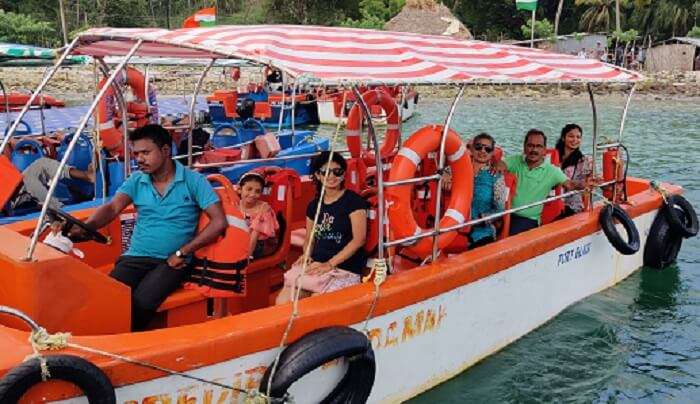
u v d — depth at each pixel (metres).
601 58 42.56
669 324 6.35
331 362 3.96
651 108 26.38
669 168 14.16
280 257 5.16
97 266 5.20
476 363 5.23
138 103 8.21
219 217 4.04
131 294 3.85
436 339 4.75
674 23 51.81
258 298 5.12
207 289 4.07
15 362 2.98
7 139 4.03
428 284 4.52
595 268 6.63
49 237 4.12
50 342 3.10
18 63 8.81
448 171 5.34
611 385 5.32
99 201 6.69
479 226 5.61
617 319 6.32
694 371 5.57
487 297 5.16
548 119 22.42
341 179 4.57
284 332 3.73
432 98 27.83
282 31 4.18
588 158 6.74
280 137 12.20
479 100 27.77
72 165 7.52
